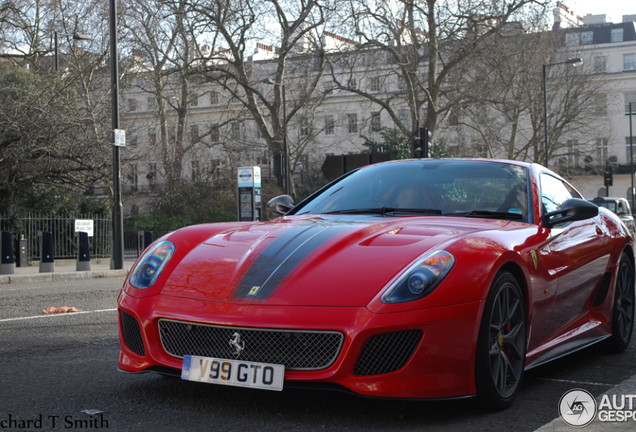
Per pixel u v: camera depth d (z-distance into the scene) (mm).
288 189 30484
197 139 33750
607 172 40500
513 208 3682
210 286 2920
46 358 4152
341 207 3926
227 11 29109
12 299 7930
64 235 19078
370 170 4316
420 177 4016
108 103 21109
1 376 3662
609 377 3707
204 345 2805
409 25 28484
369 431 2611
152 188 32219
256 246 3156
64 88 19844
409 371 2607
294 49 30719
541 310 3365
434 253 2803
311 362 2643
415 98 29422
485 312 2785
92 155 18500
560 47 36406
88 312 6344
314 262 2898
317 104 31609
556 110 38312
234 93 30766
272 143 31750
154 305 2969
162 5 28484
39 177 19031
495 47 27578
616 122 57281
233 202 30828
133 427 2693
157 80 29922
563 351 3654
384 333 2590
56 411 2945
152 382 3463
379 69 30188
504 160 4172
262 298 2748
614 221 4684
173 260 3219
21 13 27688
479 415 2840
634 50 59219
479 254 2855
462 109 31656
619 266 4531
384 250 2902
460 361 2691
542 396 3217
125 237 26828
